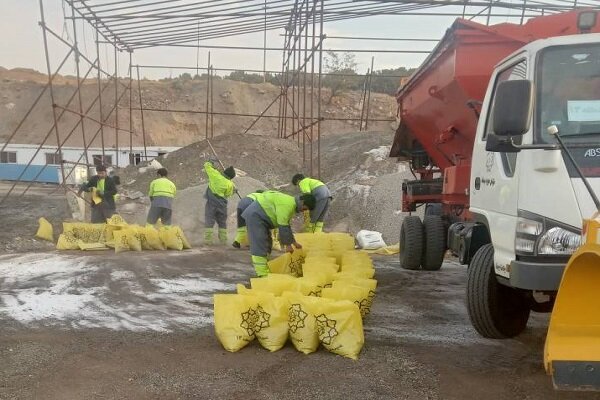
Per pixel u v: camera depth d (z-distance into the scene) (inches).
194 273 370.6
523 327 223.8
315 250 336.5
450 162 368.5
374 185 645.3
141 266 385.1
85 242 471.5
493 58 264.4
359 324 208.7
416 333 239.0
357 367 194.2
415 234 395.9
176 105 2009.1
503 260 181.5
